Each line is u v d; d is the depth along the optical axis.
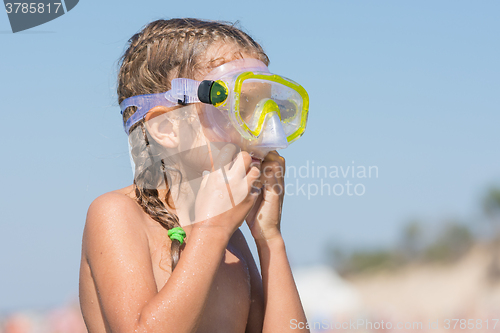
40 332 13.96
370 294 33.44
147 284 1.58
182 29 1.98
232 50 1.92
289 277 1.96
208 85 1.76
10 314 14.27
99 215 1.71
